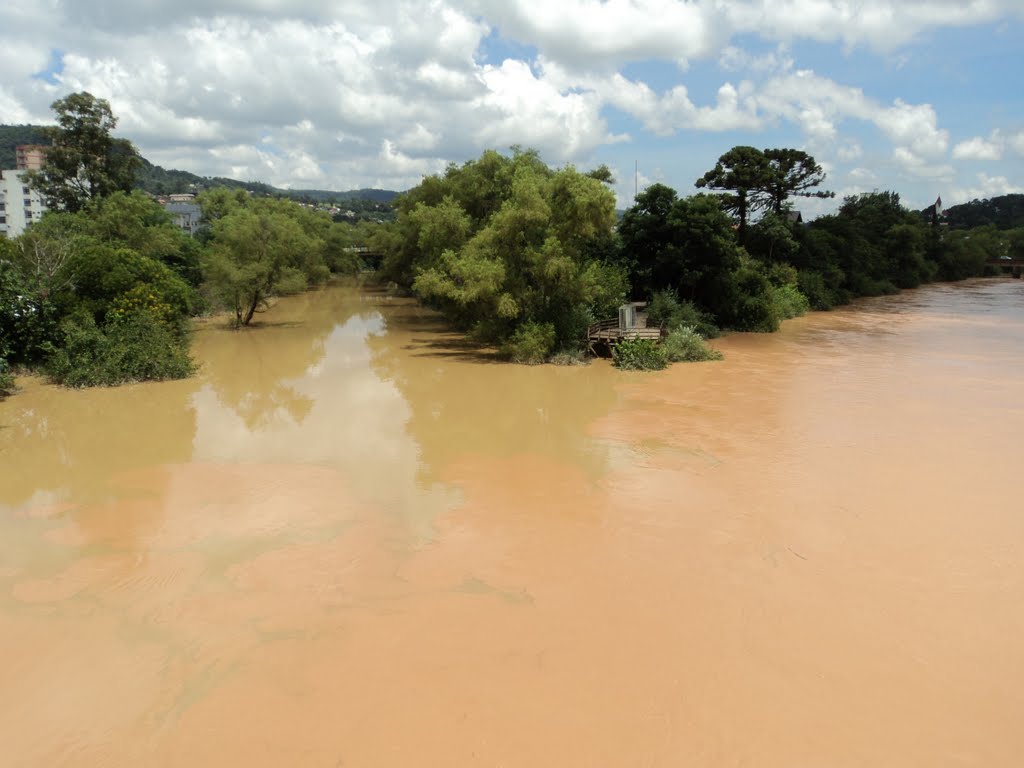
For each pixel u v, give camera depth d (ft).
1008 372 79.77
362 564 33.12
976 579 31.12
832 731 21.52
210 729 22.04
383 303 176.35
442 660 25.40
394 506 40.29
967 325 127.24
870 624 27.48
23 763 20.72
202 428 57.36
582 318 94.68
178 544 35.50
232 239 122.21
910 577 31.32
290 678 24.52
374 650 26.09
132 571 32.63
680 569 32.22
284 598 30.04
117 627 27.96
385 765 20.33
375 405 65.72
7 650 26.40
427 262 118.01
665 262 112.47
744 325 118.32
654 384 74.13
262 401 67.36
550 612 28.58
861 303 173.68
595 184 86.74
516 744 21.06
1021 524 37.04
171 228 140.56
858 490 42.11
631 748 20.84
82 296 82.23
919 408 62.39
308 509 39.93
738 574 31.68
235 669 25.11
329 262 232.53
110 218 118.42
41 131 143.54
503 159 119.03
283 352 98.02
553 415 61.16
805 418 59.11
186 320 100.27
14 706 23.30
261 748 21.16
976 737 21.27
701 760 20.34
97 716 22.77
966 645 26.04
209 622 28.22
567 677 24.27
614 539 35.53
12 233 285.43
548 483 43.86
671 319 105.09
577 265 89.40
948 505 39.68
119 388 72.49
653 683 23.89
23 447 52.03
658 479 44.39
